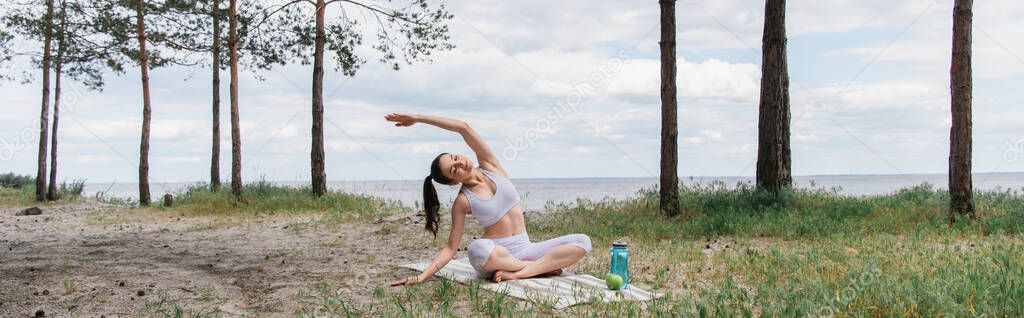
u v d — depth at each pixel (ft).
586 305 16.78
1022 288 15.60
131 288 20.38
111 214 53.72
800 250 26.71
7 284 21.06
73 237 36.78
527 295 17.42
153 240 34.71
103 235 37.78
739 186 46.09
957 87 34.65
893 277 18.37
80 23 59.98
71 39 60.95
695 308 16.01
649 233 33.40
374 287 19.99
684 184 50.01
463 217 20.22
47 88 69.62
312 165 58.03
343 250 30.01
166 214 52.49
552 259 20.11
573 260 20.22
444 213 51.83
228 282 21.53
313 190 58.13
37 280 21.79
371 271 23.36
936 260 22.70
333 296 18.70
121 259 27.02
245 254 28.71
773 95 44.24
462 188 20.26
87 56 61.93
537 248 20.29
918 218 35.63
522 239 20.40
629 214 42.68
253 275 22.94
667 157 41.09
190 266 25.05
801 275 20.38
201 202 56.90
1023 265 20.15
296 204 54.90
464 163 19.94
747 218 35.81
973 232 31.17
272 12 57.67
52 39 62.69
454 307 16.80
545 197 173.99
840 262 22.86
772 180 44.09
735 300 16.56
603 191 245.24
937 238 29.48
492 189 20.24
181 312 16.15
